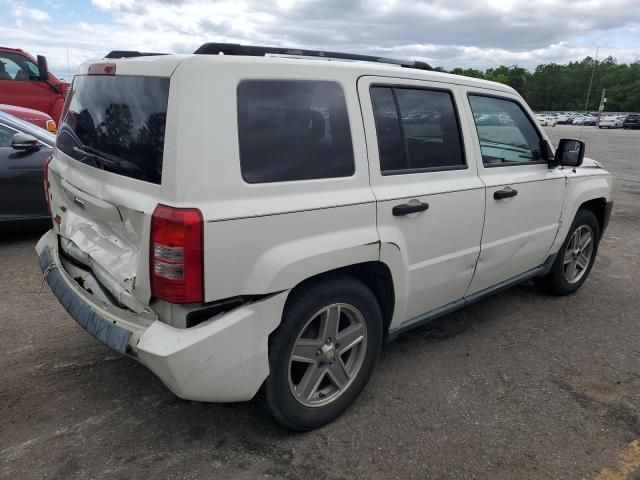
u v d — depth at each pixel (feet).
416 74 10.09
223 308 7.47
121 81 8.21
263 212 7.47
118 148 8.06
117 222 7.89
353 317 9.29
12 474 7.88
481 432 9.31
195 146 6.96
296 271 7.88
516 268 13.23
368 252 8.87
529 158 13.05
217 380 7.48
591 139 95.55
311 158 8.22
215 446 8.68
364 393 10.36
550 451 8.89
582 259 16.12
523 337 13.10
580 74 367.25
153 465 8.19
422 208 9.76
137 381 10.41
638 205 30.94
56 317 13.01
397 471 8.28
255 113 7.59
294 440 8.90
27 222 18.89
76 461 8.21
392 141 9.52
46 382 10.27
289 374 8.41
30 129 19.57
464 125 10.98
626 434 9.40
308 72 8.26
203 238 6.93
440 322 13.83
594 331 13.57
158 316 7.48
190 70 7.06
